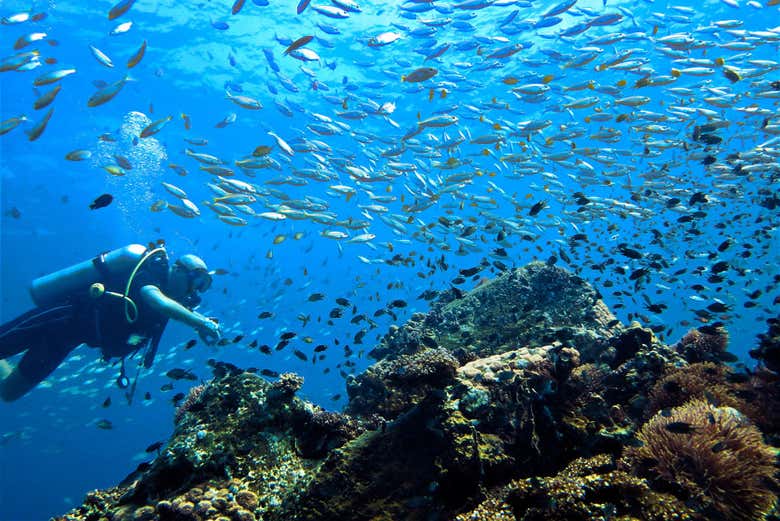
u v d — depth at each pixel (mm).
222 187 7391
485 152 8703
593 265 7066
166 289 7004
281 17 21734
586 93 23922
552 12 8250
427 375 3861
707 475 2654
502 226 8391
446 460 3266
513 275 6754
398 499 3205
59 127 29375
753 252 6609
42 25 21641
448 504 3168
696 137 6988
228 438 3783
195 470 3568
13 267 39156
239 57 24734
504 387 3844
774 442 3154
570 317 5906
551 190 9102
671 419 3115
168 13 21641
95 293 6426
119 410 30875
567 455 3451
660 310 5570
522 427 3564
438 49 9422
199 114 29469
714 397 3555
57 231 39219
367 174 8531
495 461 3312
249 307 30641
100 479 28125
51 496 26641
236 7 6207
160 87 26703
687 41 8398
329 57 24234
